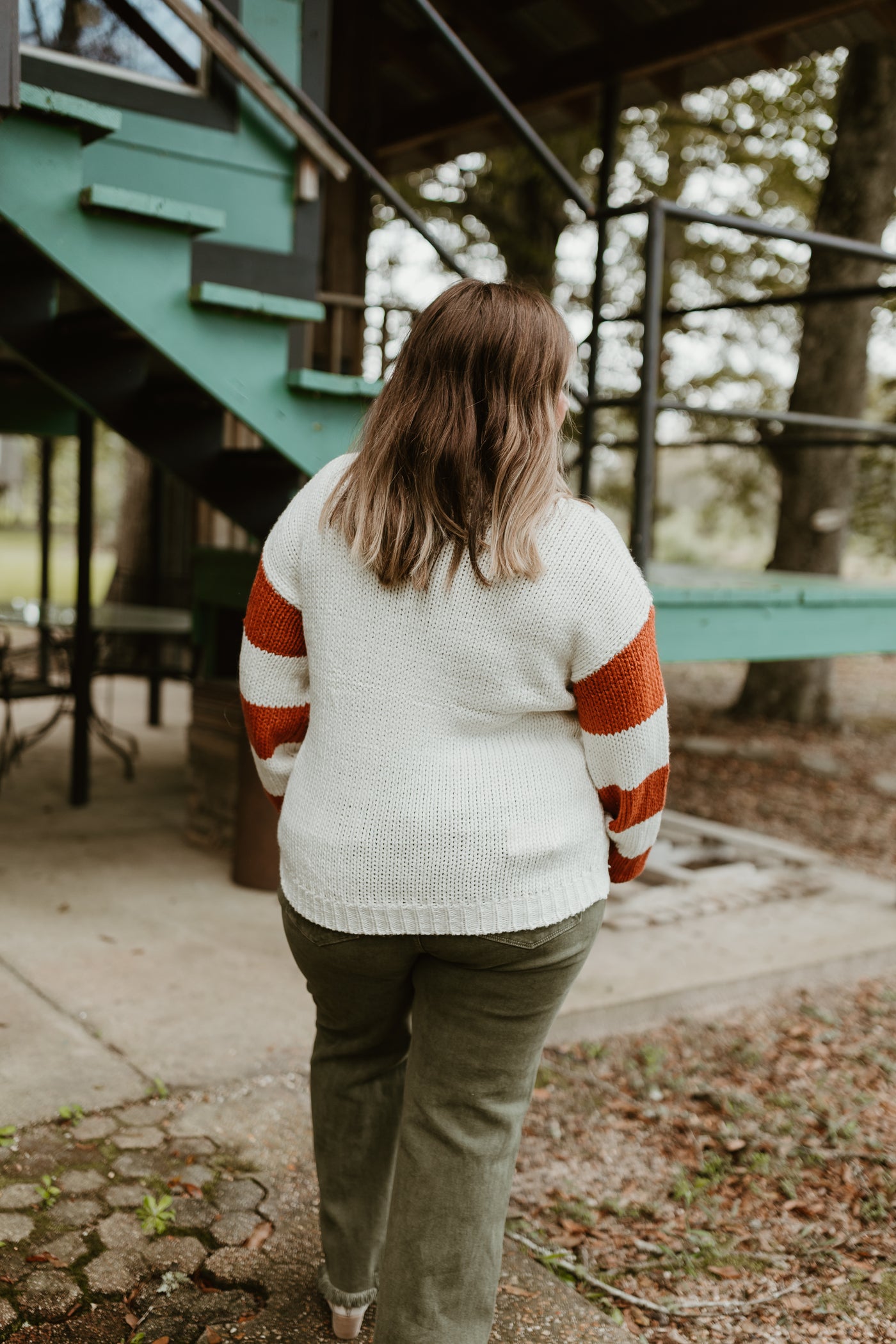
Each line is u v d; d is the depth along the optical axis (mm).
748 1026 3029
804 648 3898
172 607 8609
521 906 1331
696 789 6094
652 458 3338
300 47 3410
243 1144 2223
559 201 9086
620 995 3031
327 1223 1669
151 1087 2402
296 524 1429
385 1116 1637
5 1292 1755
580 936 1390
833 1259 2039
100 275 2777
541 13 6051
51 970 3016
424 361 1322
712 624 3635
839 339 7500
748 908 3900
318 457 3145
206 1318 1747
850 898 4070
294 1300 1802
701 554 16875
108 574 17484
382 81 7215
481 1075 1409
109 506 25562
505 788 1331
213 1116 2318
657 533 16609
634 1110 2543
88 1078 2416
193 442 3695
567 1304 1848
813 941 3572
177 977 3027
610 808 1463
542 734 1386
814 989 3311
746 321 9656
